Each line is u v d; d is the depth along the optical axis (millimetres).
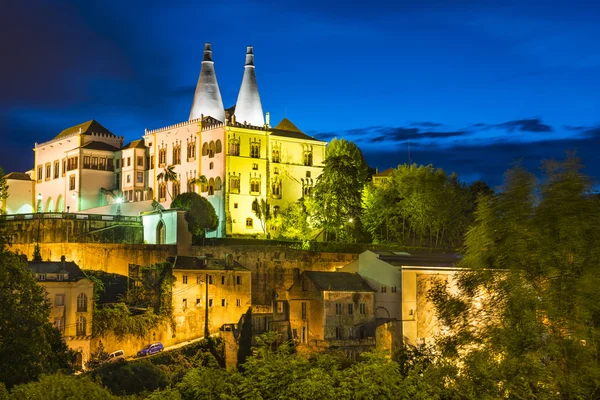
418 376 59500
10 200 195250
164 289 123125
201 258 130125
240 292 131875
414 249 157500
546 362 59781
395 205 167750
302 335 128625
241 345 125250
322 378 55750
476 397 59219
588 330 58438
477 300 67812
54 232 139500
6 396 57812
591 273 59562
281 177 171375
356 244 155000
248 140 166750
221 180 163125
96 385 61344
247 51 191875
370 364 57281
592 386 57969
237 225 163250
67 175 186875
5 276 79000
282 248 143375
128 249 131000
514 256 62969
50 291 108625
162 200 177375
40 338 78500
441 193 165875
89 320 111000
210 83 190750
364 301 129500
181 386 58500
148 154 182750
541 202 64125
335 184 164250
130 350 115812
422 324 129125
